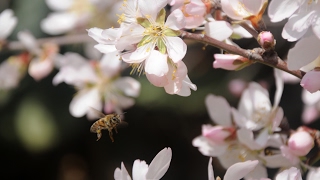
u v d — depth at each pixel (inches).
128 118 31.7
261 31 14.7
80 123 30.0
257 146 16.4
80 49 27.7
